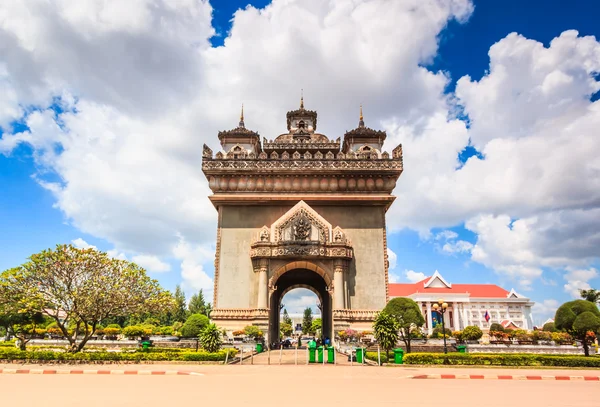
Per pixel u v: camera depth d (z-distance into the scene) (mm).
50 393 13797
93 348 35438
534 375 20281
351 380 17844
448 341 44844
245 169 41000
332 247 38344
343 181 41312
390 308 30453
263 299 37188
